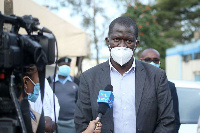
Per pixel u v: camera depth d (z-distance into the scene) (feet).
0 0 14.15
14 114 6.20
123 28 8.87
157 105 8.90
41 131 7.98
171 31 90.48
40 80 7.48
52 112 11.87
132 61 9.25
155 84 8.96
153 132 8.91
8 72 6.31
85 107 8.96
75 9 49.65
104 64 9.36
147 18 38.65
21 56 6.33
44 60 6.50
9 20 6.43
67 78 18.69
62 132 17.87
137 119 8.64
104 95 8.10
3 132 6.07
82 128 8.85
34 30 6.82
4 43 5.99
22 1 18.61
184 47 83.66
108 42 9.64
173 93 12.40
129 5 39.96
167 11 91.76
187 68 81.25
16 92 6.67
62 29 21.21
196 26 94.27
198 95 16.24
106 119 8.63
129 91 8.94
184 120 15.51
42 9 20.11
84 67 61.00
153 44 38.42
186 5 89.35
